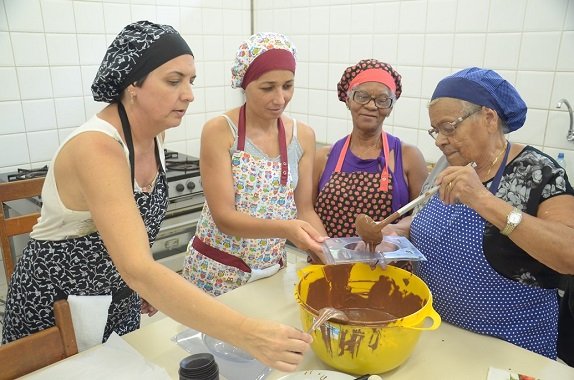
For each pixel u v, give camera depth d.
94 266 1.15
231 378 0.96
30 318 1.19
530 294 1.09
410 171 1.52
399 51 2.41
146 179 1.15
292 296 1.28
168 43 0.98
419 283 1.09
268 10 2.98
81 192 1.00
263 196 1.41
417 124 2.42
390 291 1.17
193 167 2.50
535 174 1.06
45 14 2.23
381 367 0.94
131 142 1.05
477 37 2.14
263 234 1.29
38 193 1.60
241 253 1.46
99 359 0.98
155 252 2.38
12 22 2.15
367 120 1.46
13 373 0.93
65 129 2.40
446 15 2.21
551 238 0.94
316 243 1.20
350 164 1.54
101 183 0.91
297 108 2.97
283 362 0.78
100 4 2.40
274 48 1.25
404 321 0.89
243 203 1.41
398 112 2.48
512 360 1.01
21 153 2.29
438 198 1.22
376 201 1.49
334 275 1.18
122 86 1.01
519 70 2.05
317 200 1.57
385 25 2.44
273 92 1.29
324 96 2.79
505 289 1.09
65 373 0.93
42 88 2.29
